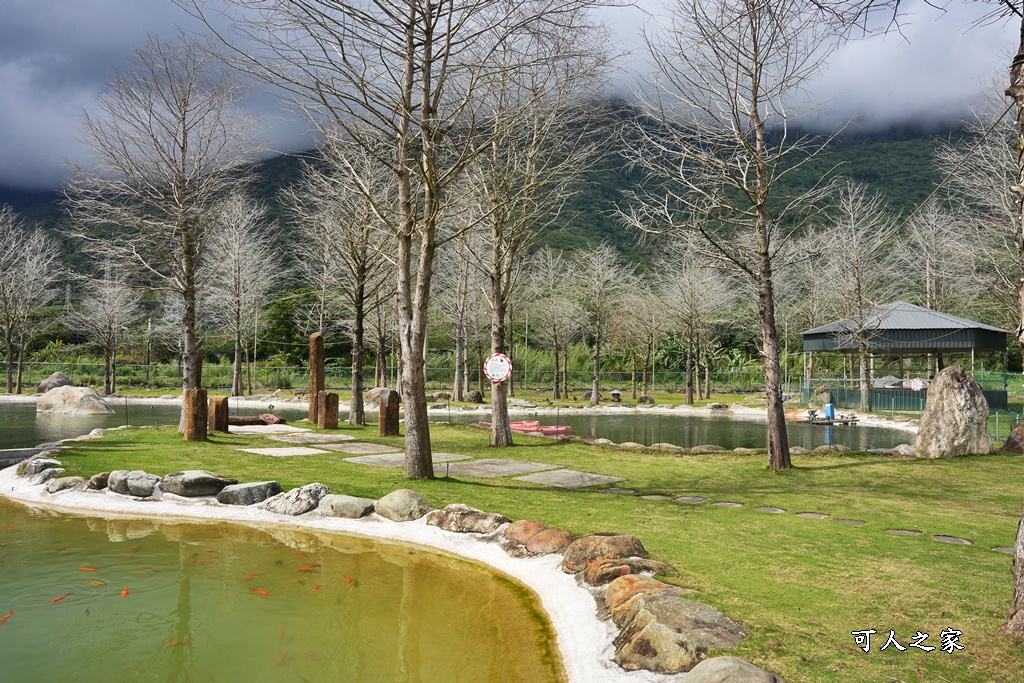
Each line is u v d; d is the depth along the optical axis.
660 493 10.03
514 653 4.93
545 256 49.53
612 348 56.41
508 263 15.92
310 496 8.91
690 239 13.75
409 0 10.03
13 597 6.05
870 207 38.81
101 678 4.51
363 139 11.30
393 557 7.27
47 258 46.19
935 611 4.88
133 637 5.20
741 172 12.53
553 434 20.02
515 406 35.94
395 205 18.73
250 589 6.29
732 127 12.37
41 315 56.44
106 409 29.22
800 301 47.59
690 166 13.34
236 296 40.19
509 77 11.30
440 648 5.01
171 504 9.30
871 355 36.81
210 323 52.00
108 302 40.78
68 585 6.37
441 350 55.84
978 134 26.55
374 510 8.56
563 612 5.55
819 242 18.03
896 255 40.38
